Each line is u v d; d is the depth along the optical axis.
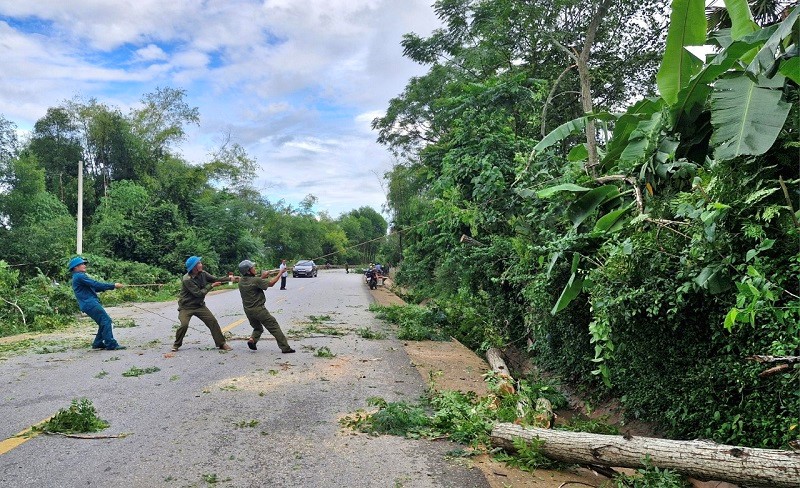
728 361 4.51
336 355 8.88
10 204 25.55
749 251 4.09
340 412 5.67
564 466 4.38
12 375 7.21
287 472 4.08
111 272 24.86
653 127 6.23
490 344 9.95
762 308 3.81
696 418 4.94
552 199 8.04
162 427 5.07
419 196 32.81
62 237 25.72
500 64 20.48
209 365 7.92
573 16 16.89
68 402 5.90
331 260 75.75
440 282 12.99
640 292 5.06
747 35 5.34
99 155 41.47
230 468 4.13
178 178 38.56
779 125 4.55
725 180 4.77
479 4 18.81
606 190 6.69
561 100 19.14
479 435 4.89
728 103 4.99
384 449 4.62
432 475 4.09
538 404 5.80
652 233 5.36
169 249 30.44
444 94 26.81
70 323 13.30
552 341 8.26
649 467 3.87
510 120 14.03
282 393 6.39
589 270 5.95
